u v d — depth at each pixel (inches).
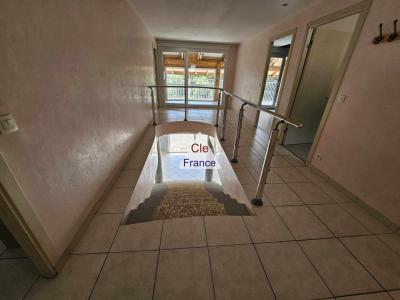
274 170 96.4
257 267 48.3
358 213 68.1
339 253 52.9
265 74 155.4
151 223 60.1
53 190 43.7
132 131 108.7
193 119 181.3
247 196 76.0
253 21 130.2
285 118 56.5
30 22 36.8
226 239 55.8
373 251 53.8
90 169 60.8
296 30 110.8
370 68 66.1
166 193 116.6
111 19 78.0
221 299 41.5
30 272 44.6
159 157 175.6
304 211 68.4
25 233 36.4
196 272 46.6
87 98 58.9
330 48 108.7
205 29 159.2
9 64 32.4
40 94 39.6
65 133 48.0
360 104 70.6
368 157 68.1
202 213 78.9
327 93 122.6
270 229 59.9
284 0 93.0
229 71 236.8
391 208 60.9
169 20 134.9
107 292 41.8
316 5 93.4
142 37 135.6
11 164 33.0
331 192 79.7
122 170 90.0
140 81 128.6
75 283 43.1
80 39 54.9
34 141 38.1
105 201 69.0
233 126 166.6
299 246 54.6
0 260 46.6
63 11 46.8
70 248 49.5
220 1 98.3
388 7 59.2
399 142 58.1
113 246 52.1
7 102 32.0
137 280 44.4
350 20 90.2
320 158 91.7
